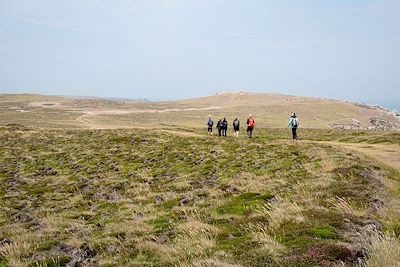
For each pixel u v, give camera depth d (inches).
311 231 384.2
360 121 7455.7
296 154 1192.2
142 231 535.2
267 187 748.6
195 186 886.4
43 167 1341.0
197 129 3093.0
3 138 2074.3
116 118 5841.5
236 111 7815.0
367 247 340.2
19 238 569.6
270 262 323.9
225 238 437.1
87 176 1152.2
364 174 713.6
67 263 449.4
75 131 2407.7
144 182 1011.3
